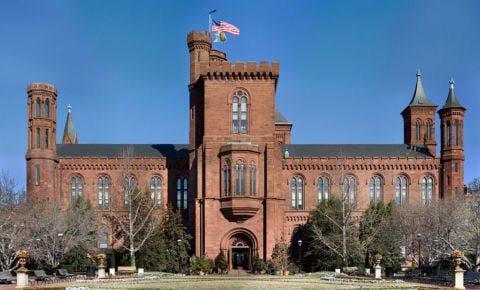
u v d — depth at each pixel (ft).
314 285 157.38
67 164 307.37
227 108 261.03
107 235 296.92
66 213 256.11
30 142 291.38
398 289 136.77
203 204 255.70
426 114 367.86
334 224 264.93
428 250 244.42
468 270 221.46
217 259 245.86
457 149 313.53
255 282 172.24
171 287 146.92
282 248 243.60
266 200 252.83
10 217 220.02
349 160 312.91
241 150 252.42
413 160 314.55
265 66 261.03
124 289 138.62
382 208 278.46
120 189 298.15
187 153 320.50
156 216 262.47
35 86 292.20
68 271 235.81
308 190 309.63
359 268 233.35
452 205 247.50
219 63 261.24
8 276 170.91
